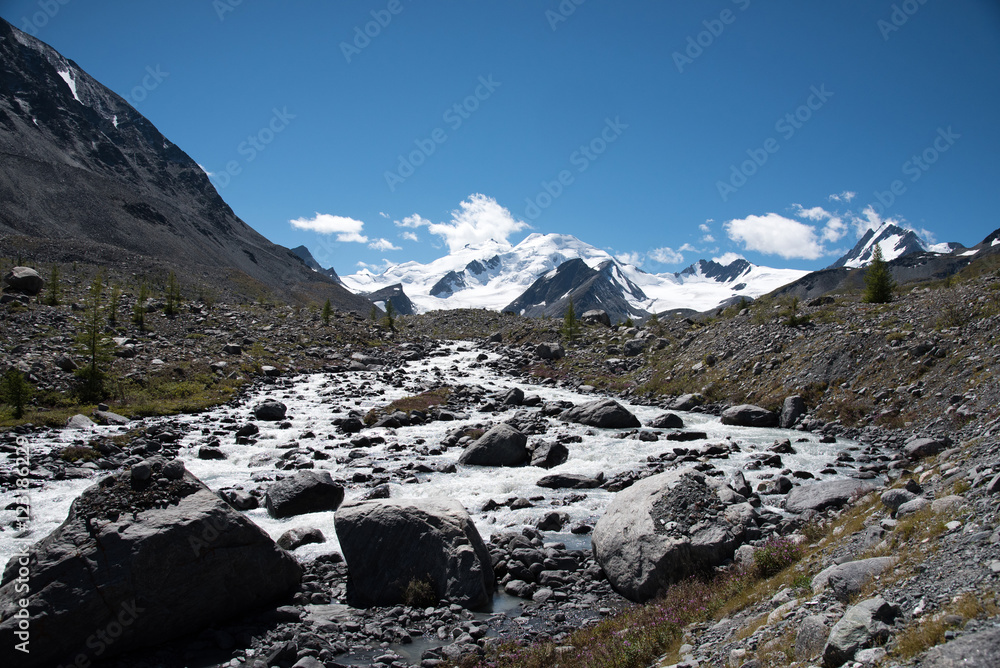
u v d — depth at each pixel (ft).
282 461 93.86
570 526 65.26
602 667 35.45
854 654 25.77
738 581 42.75
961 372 101.40
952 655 22.49
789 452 95.86
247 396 155.63
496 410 148.66
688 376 162.50
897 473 79.46
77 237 545.44
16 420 108.17
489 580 50.06
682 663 32.42
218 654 40.22
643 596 47.03
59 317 190.19
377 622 44.34
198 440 107.04
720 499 55.77
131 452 94.22
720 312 236.43
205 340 209.97
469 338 317.01
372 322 346.13
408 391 175.42
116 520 42.42
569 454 99.86
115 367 152.46
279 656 38.65
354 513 51.55
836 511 58.85
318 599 48.11
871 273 170.19
